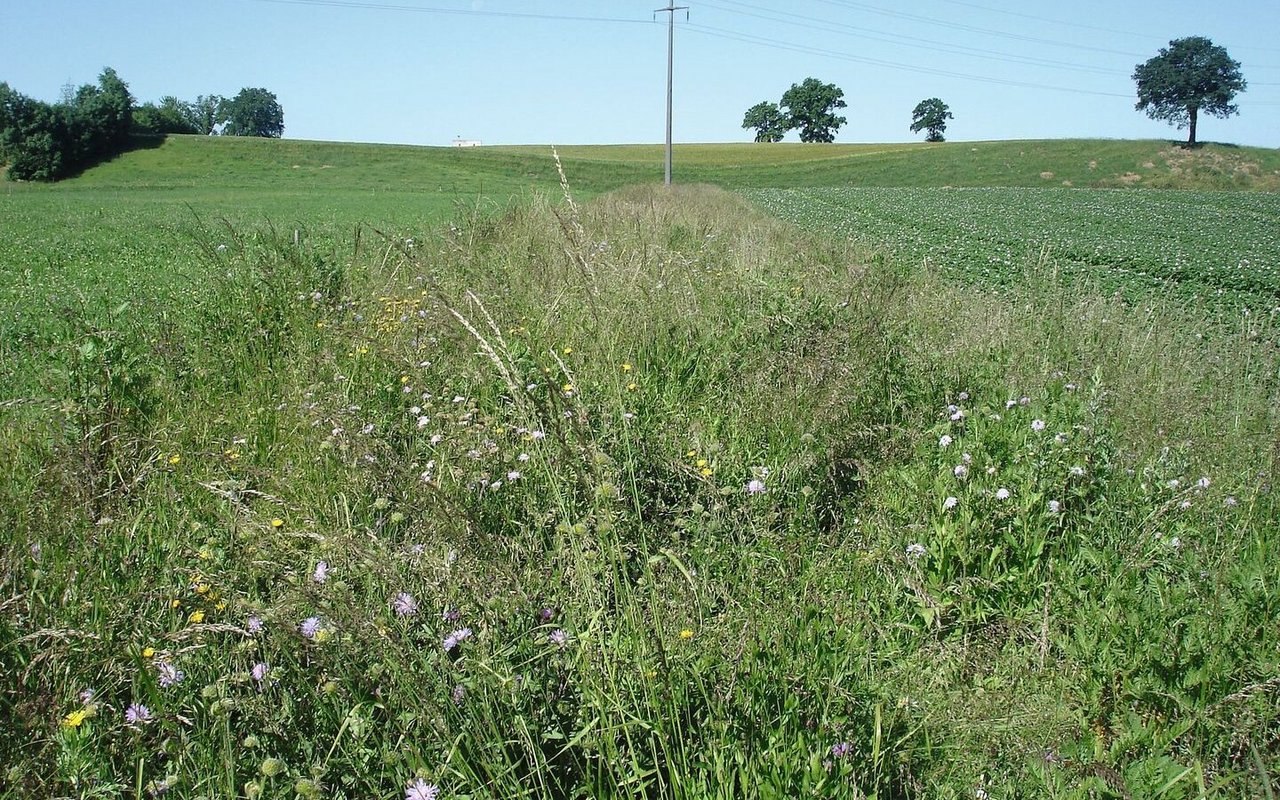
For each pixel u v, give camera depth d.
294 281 7.27
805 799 2.28
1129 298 11.33
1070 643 3.39
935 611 3.51
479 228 10.45
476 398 5.12
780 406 4.96
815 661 2.80
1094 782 2.62
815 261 9.41
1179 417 5.33
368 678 2.56
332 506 3.87
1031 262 15.11
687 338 6.25
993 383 5.83
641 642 2.60
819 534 4.08
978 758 2.74
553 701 2.60
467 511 3.44
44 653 2.58
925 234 23.86
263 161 78.75
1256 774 2.71
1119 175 74.62
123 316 7.47
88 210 31.97
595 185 67.94
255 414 5.09
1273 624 3.23
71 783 2.32
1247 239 25.27
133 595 2.96
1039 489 4.12
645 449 4.20
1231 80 86.44
